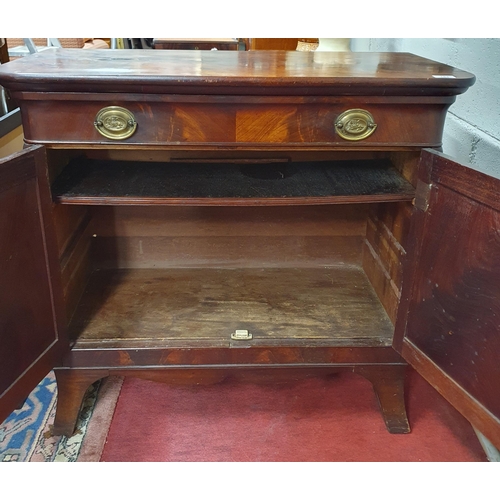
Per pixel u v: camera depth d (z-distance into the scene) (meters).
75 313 1.18
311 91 0.88
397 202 1.16
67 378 1.08
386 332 1.14
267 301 1.27
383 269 1.26
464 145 1.26
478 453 1.08
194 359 1.09
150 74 0.85
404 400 1.20
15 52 1.84
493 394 0.83
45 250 0.94
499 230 0.77
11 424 1.13
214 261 1.44
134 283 1.34
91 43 2.73
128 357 1.07
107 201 0.97
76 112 0.88
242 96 0.88
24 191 0.86
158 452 1.06
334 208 1.40
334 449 1.08
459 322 0.88
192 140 0.91
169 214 1.37
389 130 0.94
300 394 1.25
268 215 1.39
